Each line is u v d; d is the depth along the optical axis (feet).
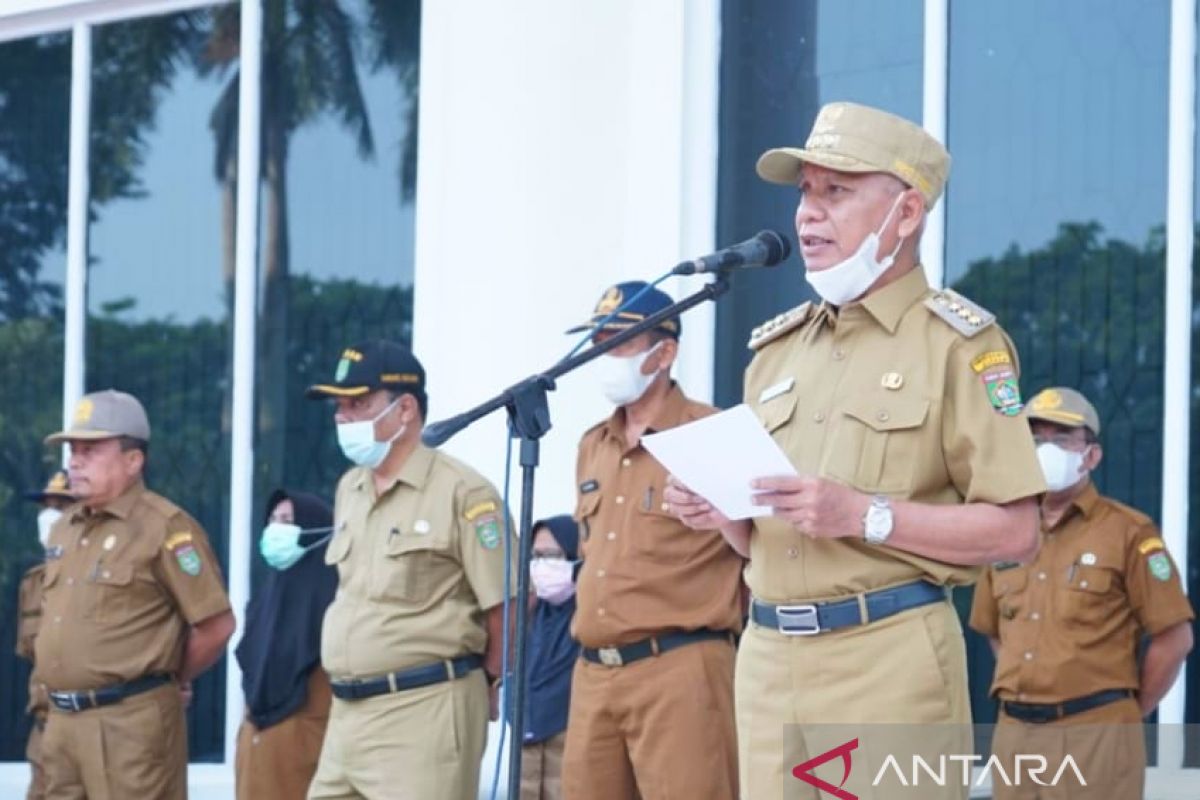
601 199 31.14
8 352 39.42
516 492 31.01
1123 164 28.19
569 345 31.04
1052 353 28.55
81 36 38.70
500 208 31.86
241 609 36.45
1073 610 25.49
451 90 32.86
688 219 30.81
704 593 23.68
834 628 17.81
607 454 24.53
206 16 37.70
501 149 31.94
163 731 30.37
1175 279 27.63
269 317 36.63
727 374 30.83
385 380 26.43
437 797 25.81
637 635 23.63
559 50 31.55
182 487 37.37
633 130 31.01
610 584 23.81
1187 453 27.50
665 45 30.83
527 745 27.91
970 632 28.66
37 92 39.42
